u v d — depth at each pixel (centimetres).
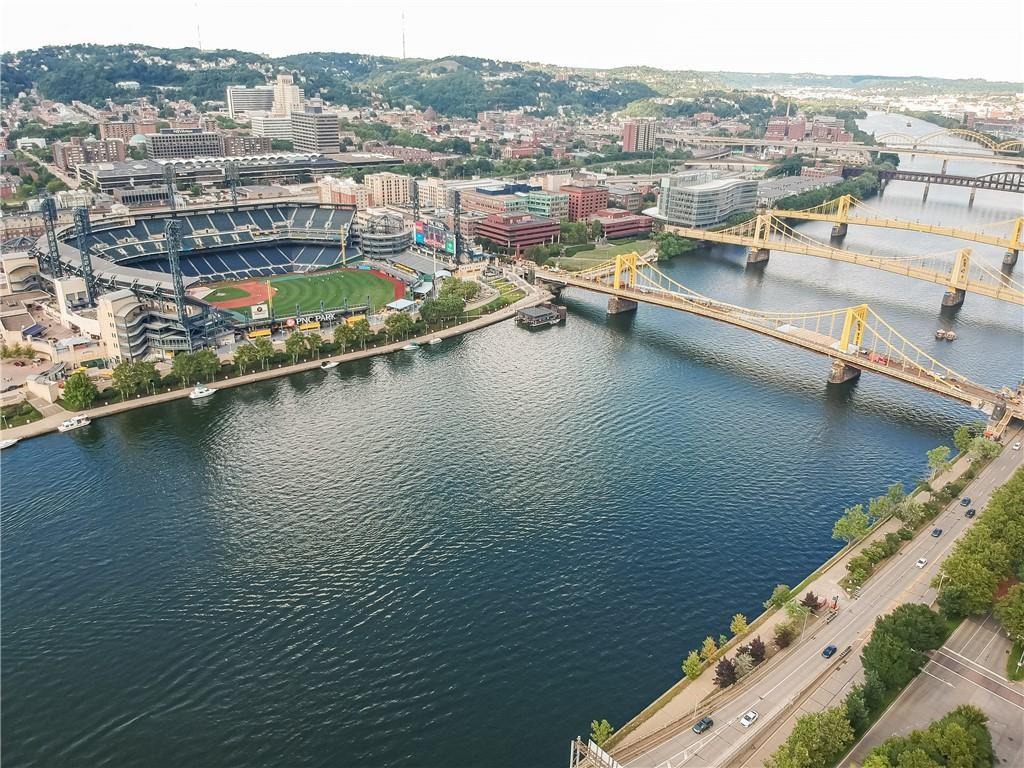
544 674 16600
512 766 14362
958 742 13050
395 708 15738
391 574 19838
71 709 15688
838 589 18625
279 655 17138
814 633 17088
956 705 15025
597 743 14350
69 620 18075
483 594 19100
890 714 14812
